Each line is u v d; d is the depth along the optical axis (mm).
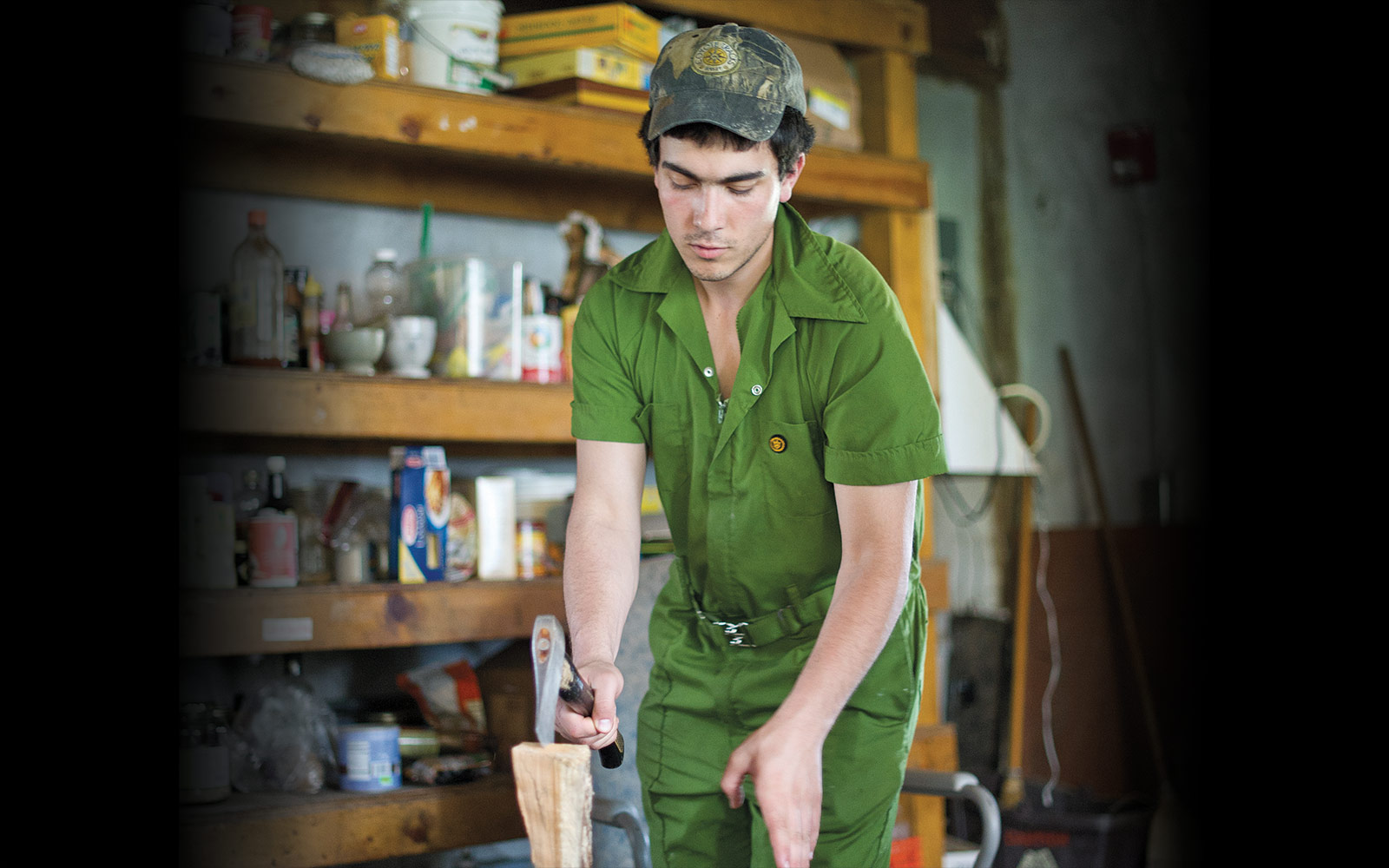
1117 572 3588
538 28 2547
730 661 1519
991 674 3355
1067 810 3242
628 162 2520
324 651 2547
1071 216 3838
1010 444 3367
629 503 1494
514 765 1016
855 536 1331
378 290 2473
